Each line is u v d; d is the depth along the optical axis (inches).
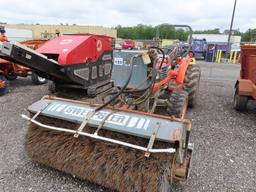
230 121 154.7
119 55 111.6
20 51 137.5
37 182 88.2
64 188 85.3
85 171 83.7
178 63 158.4
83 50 184.5
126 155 77.1
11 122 144.4
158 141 72.2
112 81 114.6
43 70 155.2
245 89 163.2
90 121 81.0
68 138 86.7
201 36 975.6
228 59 636.1
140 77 109.5
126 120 79.1
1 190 83.7
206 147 118.2
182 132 72.0
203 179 92.7
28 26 1438.2
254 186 89.5
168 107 123.1
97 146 81.7
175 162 77.1
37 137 91.7
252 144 123.0
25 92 220.8
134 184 75.4
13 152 108.3
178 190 85.6
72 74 175.3
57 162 88.6
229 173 97.1
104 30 1512.1
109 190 84.2
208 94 229.0
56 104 92.5
